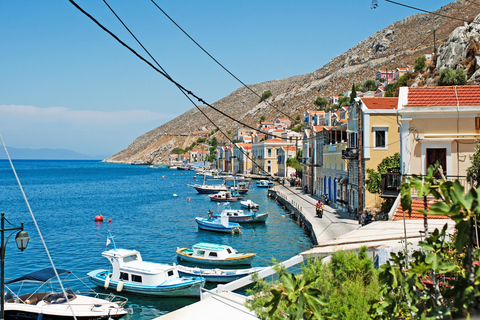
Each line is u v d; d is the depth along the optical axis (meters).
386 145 40.03
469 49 90.75
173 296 27.27
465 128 26.16
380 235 17.00
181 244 43.91
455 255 8.16
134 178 175.38
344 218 45.22
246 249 40.81
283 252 39.16
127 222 58.91
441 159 26.53
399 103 27.28
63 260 37.44
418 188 6.14
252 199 85.50
